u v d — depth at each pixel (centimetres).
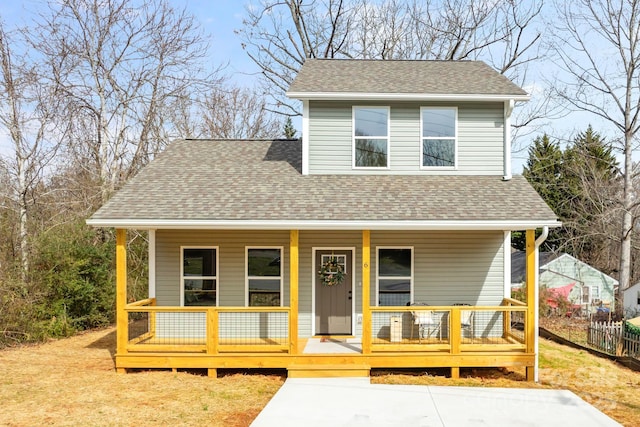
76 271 1681
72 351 1394
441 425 801
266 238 1314
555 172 3353
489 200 1184
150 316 1294
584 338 1864
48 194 2177
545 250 3519
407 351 1098
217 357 1099
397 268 1308
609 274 3409
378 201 1175
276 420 818
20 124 2005
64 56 2219
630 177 2361
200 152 1509
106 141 2317
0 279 1488
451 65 1633
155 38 2473
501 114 1355
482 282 1305
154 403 912
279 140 1631
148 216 1095
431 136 1355
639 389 1076
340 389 998
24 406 887
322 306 1304
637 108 2334
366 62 1661
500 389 1012
